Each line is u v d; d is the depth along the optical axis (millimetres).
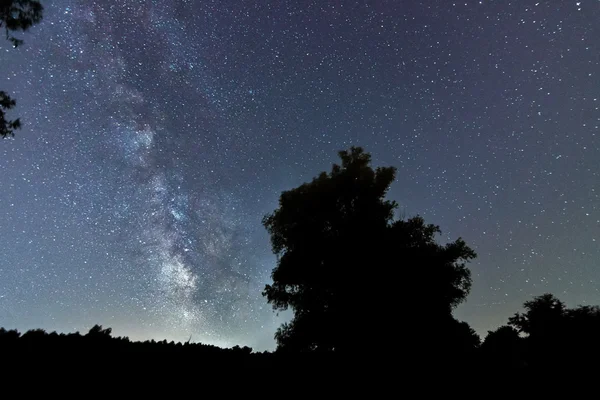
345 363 9742
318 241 14961
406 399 8367
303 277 14836
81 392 4469
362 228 14570
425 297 13180
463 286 14242
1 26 9094
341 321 13281
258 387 6598
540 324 9688
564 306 9828
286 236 15961
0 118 9094
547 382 8562
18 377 4285
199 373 6078
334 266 14195
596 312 9297
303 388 7449
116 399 4617
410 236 14609
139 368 5473
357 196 15562
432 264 13680
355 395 7996
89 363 5074
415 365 10586
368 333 12734
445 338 12547
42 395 4172
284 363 8195
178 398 5184
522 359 9898
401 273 13297
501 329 10844
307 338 14023
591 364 8383
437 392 8852
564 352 8898
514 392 8492
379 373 9641
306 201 15633
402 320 12789
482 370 9867
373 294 13117
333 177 16141
